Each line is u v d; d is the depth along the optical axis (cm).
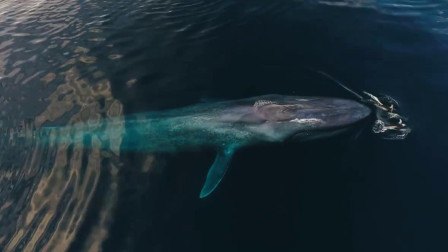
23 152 1162
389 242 849
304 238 871
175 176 1050
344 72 1334
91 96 1369
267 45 1527
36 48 1694
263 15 1728
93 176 1060
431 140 1058
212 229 903
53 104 1350
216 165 1062
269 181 1009
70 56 1606
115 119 1251
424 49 1432
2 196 1033
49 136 1205
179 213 948
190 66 1461
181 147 1149
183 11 1833
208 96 1303
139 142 1162
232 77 1371
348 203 935
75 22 1862
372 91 1232
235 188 996
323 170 1020
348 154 1044
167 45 1606
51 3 2114
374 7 1734
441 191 941
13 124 1281
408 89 1230
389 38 1511
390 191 952
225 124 1188
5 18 2002
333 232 879
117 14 1884
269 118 1153
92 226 938
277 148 1098
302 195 965
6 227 955
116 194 1008
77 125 1239
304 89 1268
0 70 1573
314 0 1814
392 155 1030
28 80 1493
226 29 1659
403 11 1697
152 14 1841
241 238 880
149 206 972
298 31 1595
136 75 1448
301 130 1112
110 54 1596
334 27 1603
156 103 1304
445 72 1299
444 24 1591
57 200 1007
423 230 865
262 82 1327
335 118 1106
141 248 884
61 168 1093
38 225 952
